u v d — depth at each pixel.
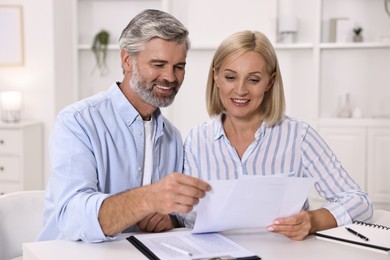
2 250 1.73
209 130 1.82
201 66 4.19
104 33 4.13
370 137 3.78
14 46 3.97
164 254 1.24
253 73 1.65
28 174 3.80
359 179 3.82
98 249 1.30
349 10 3.93
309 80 4.03
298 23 4.01
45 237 1.59
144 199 1.28
